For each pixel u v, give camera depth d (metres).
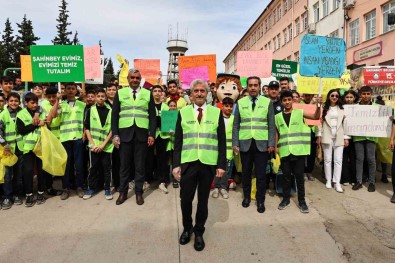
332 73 6.70
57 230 4.21
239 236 4.05
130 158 5.30
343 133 5.93
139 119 5.25
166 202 5.32
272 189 6.09
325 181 6.57
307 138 4.93
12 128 5.24
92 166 5.50
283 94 5.10
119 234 4.10
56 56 5.97
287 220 4.55
